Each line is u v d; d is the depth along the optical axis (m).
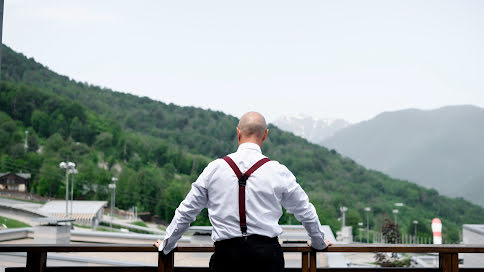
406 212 128.00
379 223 109.62
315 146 149.88
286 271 2.60
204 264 8.28
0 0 3.38
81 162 112.12
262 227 2.11
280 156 140.62
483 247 2.55
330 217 98.50
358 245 2.53
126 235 11.27
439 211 139.50
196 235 8.84
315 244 2.43
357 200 129.38
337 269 2.68
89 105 159.25
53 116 132.12
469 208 140.88
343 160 148.38
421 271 2.69
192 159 129.62
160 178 107.81
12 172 105.56
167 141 143.88
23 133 124.88
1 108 130.25
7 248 2.57
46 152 113.94
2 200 82.88
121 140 129.12
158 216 100.94
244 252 2.09
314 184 131.88
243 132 2.27
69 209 70.88
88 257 8.54
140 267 2.67
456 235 114.56
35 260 2.62
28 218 55.88
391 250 2.54
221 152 149.38
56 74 174.25
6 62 161.25
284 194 2.18
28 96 133.38
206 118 163.12
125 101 170.88
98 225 70.44
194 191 2.18
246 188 2.12
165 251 2.39
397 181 144.88
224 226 2.13
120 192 103.56
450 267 2.62
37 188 100.38
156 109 165.00
